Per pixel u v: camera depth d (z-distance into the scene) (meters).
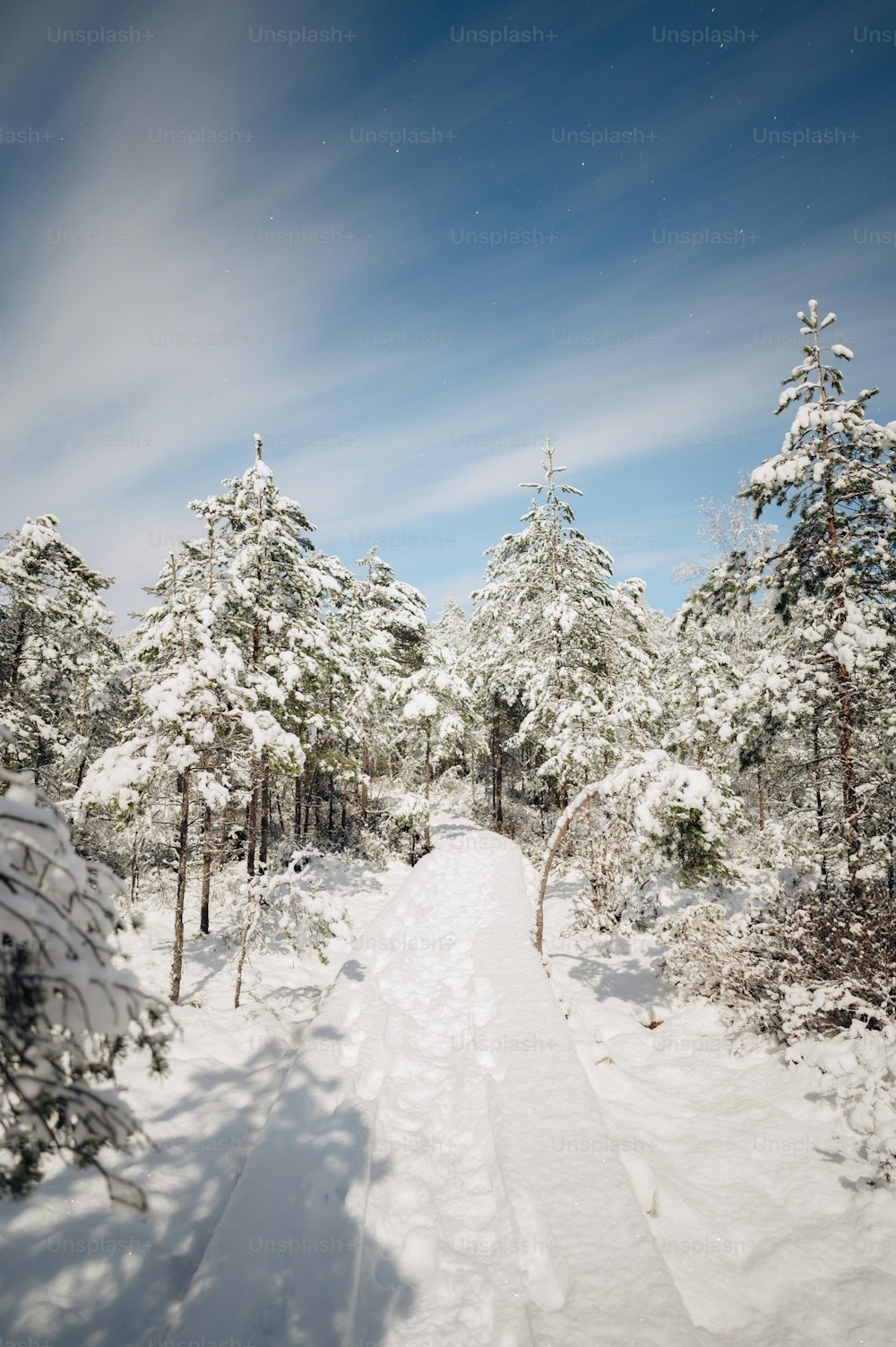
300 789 20.41
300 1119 5.70
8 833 2.44
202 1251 4.53
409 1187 5.23
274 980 10.23
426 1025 8.37
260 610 13.72
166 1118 5.92
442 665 22.86
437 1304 4.18
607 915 11.69
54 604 16.22
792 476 8.39
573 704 14.48
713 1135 5.91
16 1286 3.96
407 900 14.56
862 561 8.28
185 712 9.13
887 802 8.19
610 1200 4.75
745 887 11.07
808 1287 4.26
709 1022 8.16
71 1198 4.71
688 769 8.03
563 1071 6.66
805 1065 6.45
